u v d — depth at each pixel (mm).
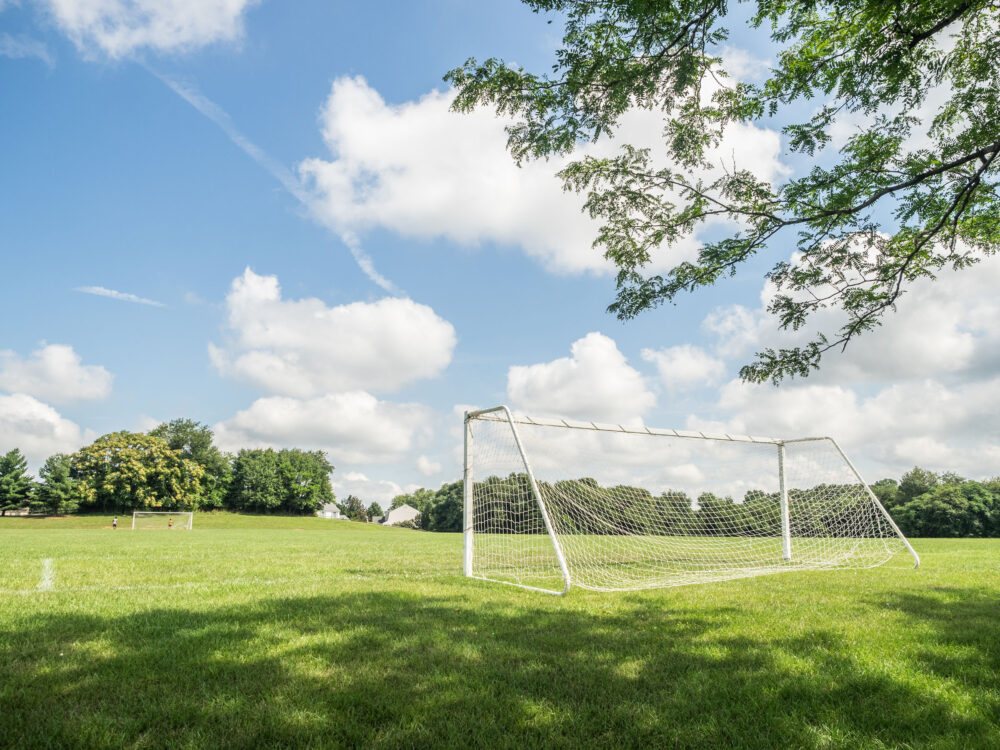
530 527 13562
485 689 3842
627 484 15906
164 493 80375
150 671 4176
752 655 4758
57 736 3104
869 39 6418
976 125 6977
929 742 3152
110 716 3367
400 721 3314
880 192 7176
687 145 7621
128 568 11938
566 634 5555
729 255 8258
